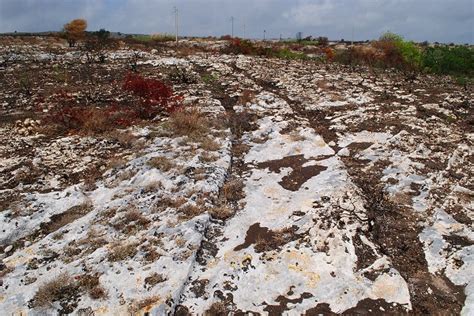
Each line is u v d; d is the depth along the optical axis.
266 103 16.92
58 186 11.43
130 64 24.86
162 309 7.31
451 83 21.61
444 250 8.69
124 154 12.84
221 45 41.34
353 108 16.22
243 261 8.49
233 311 7.45
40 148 13.48
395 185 10.88
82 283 7.98
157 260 8.42
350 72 23.94
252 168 12.16
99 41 33.75
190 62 25.75
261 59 28.59
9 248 9.28
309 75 22.22
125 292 7.73
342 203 9.88
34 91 19.31
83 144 13.63
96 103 17.56
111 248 8.85
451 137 13.41
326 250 8.53
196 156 12.19
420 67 27.27
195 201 10.21
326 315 7.26
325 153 12.59
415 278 8.08
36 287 8.01
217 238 9.22
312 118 15.66
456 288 7.84
